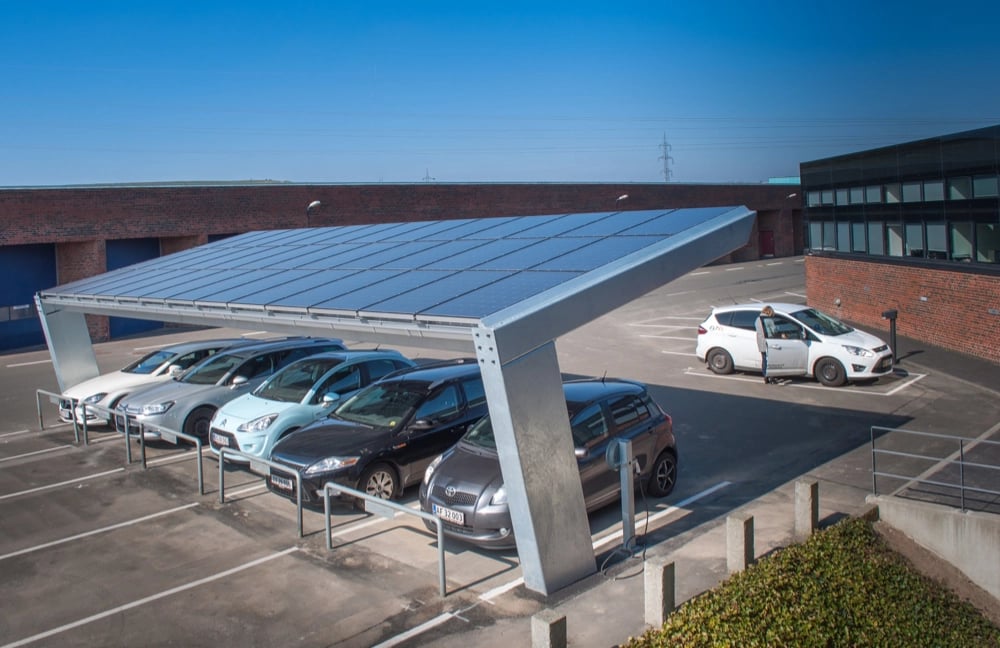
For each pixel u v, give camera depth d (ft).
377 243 44.75
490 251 34.71
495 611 23.65
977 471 34.30
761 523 29.84
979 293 58.75
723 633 19.83
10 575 28.14
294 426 39.34
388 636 22.62
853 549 26.48
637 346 75.46
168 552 29.60
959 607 25.21
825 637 20.57
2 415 56.70
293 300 32.50
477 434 31.83
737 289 123.54
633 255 27.71
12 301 96.53
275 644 22.53
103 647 22.84
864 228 77.56
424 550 28.86
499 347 22.98
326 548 29.35
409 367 43.57
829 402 48.67
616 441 27.71
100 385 51.11
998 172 55.77
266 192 109.29
